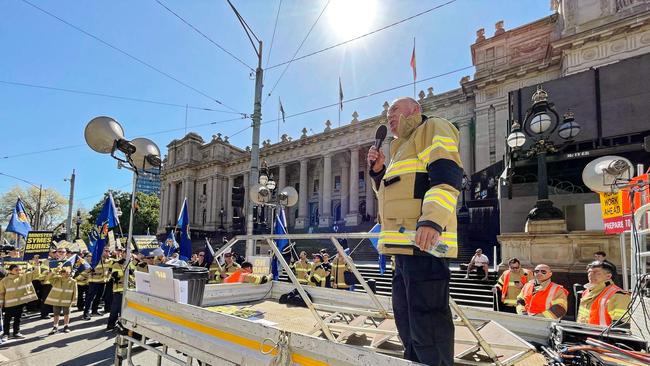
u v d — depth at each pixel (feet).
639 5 71.87
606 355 6.10
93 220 184.14
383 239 5.94
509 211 48.62
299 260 37.70
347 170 148.25
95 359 20.42
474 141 103.35
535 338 8.75
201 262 36.88
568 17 81.41
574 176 49.21
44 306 32.83
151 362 17.84
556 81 51.24
